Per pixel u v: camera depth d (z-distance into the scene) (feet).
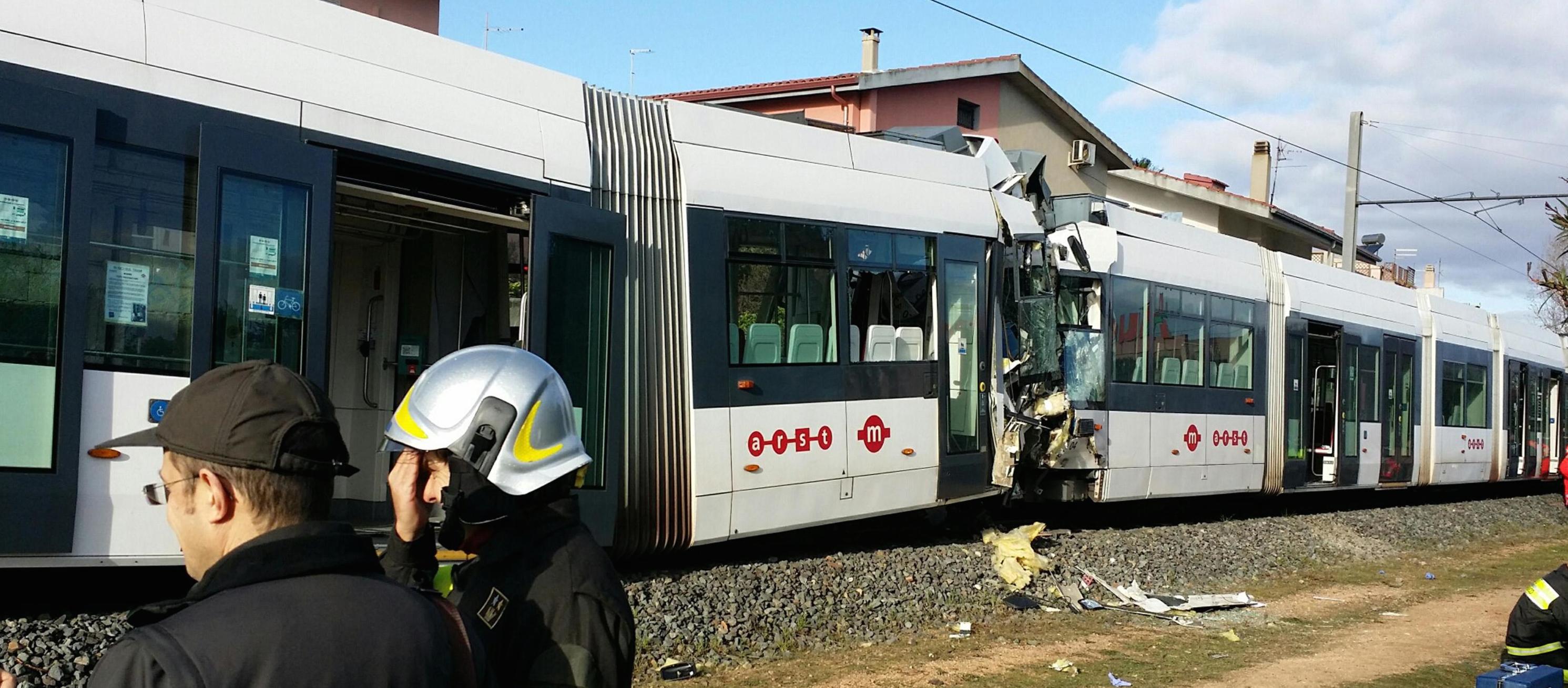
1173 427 49.65
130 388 19.36
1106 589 36.42
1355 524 57.93
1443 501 84.12
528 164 25.91
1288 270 61.16
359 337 30.22
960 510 41.11
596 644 8.38
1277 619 34.71
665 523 28.19
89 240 18.92
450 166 24.22
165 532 19.65
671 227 29.12
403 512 9.14
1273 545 48.37
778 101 94.27
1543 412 98.53
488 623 8.39
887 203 35.04
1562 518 80.89
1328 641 31.45
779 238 31.50
